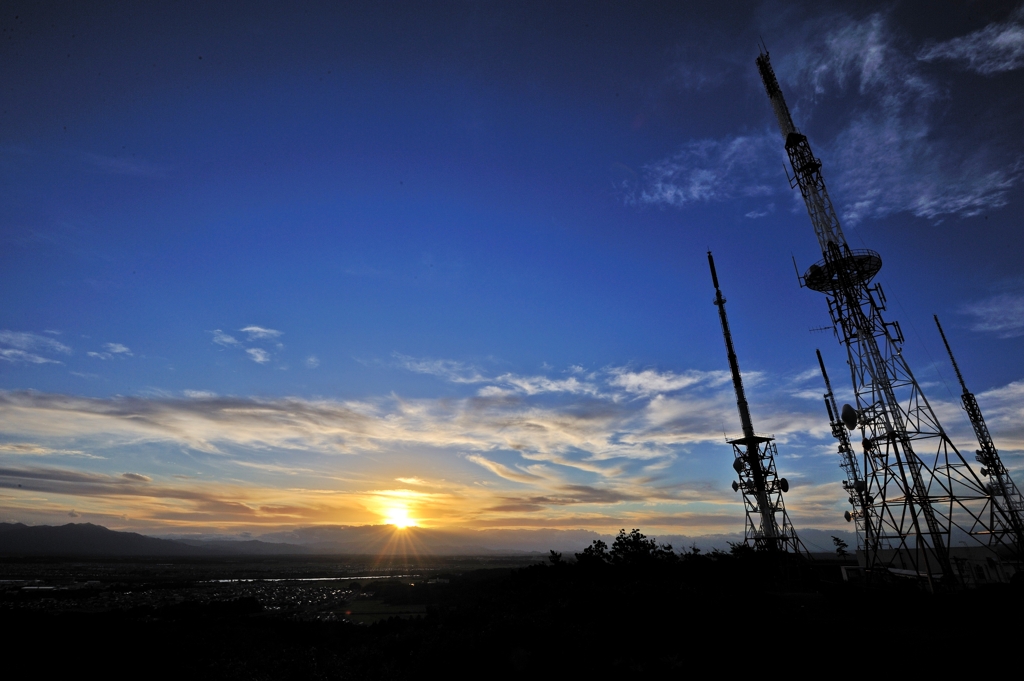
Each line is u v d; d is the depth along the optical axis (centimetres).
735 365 7256
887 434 4541
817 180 5366
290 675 2606
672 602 3033
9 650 2577
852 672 1988
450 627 3153
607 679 2091
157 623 3812
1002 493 5672
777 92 5834
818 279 5197
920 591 3741
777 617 2725
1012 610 2708
